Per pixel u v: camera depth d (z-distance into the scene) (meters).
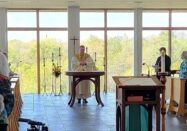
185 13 13.93
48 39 13.56
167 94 8.80
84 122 7.46
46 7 13.22
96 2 12.00
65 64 13.55
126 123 4.69
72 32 13.22
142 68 13.63
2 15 13.19
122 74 13.87
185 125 7.14
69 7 13.11
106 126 7.05
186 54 8.52
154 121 7.35
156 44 13.88
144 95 4.40
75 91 10.03
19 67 13.50
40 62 13.52
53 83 13.48
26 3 12.08
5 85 4.23
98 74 9.77
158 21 13.83
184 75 8.39
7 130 4.40
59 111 8.90
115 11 13.73
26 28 13.49
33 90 13.52
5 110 4.16
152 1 11.73
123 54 13.83
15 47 13.51
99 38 13.77
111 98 11.61
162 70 6.68
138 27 13.56
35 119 7.75
